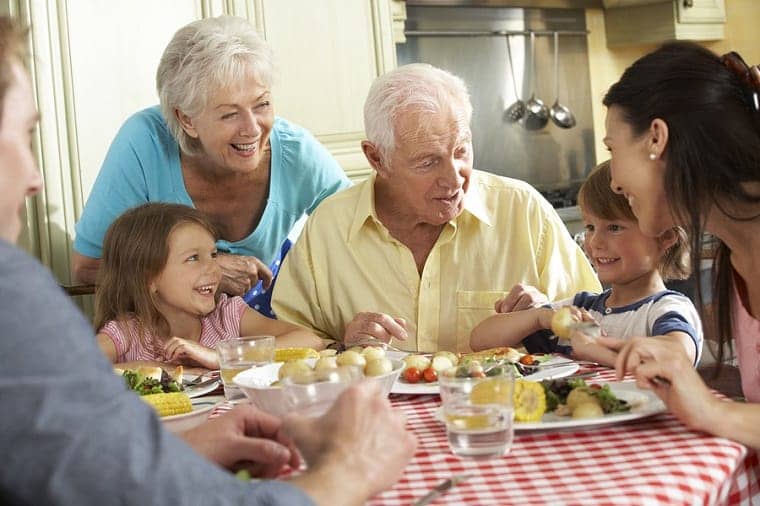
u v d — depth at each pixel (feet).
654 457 3.91
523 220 7.84
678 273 6.99
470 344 7.12
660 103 4.78
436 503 3.54
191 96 8.27
